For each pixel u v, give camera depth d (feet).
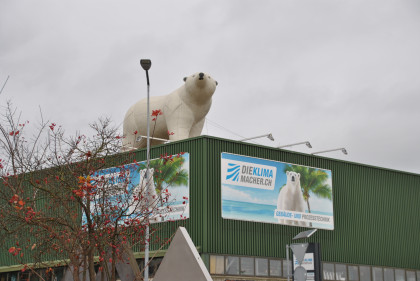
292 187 105.81
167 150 101.40
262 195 101.60
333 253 109.29
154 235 97.96
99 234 66.03
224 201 96.89
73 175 68.69
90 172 69.26
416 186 127.03
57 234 66.33
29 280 110.73
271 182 103.24
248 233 99.04
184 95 105.40
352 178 115.65
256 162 101.81
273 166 103.96
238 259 96.84
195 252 50.75
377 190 119.24
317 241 107.55
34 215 64.49
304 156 108.88
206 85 103.55
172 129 105.91
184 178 97.91
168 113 107.14
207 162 96.32
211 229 94.68
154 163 102.06
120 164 75.77
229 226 96.94
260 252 99.81
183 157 98.63
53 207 70.85
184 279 50.47
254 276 98.17
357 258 112.78
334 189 112.16
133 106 113.60
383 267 116.57
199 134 109.19
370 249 115.24
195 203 96.02
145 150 103.76
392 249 119.03
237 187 98.89
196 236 94.89
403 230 122.01
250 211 99.60
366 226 115.75
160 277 51.42
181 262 50.90
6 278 113.80
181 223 97.09
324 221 109.09
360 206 115.65
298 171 107.14
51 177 69.97
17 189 65.31
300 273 73.97
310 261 93.56
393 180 122.72
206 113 107.96
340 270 109.50
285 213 104.06
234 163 99.19
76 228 65.41
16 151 68.39
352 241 112.78
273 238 102.01
